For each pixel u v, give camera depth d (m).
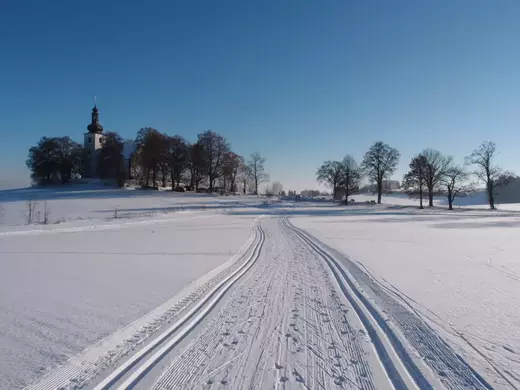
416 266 11.17
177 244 16.48
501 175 56.41
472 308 6.84
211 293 7.87
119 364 4.50
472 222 32.97
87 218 32.59
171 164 79.12
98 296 7.52
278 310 6.73
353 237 19.97
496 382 4.13
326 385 4.06
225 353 4.85
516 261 12.04
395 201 83.19
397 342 5.24
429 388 4.00
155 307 6.78
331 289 8.32
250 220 35.06
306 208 58.44
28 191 73.25
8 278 9.20
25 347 4.95
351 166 71.88
